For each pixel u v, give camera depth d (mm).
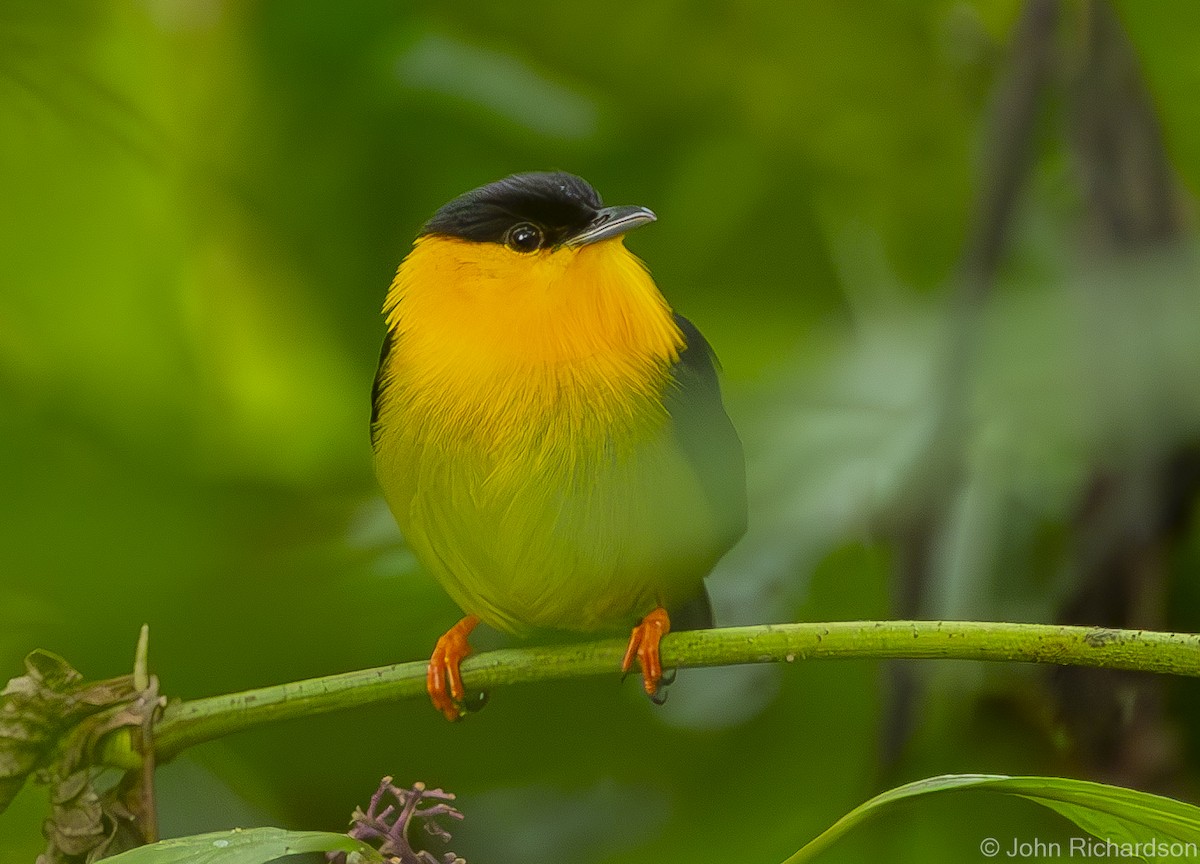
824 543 2484
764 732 2523
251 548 2525
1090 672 2475
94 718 2432
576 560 2471
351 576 2510
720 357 2551
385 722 2529
